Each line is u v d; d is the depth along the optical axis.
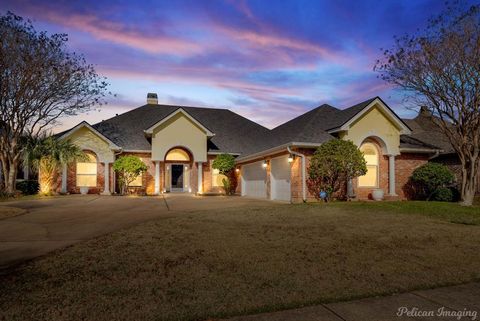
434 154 18.91
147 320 3.63
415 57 15.65
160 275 5.14
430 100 16.20
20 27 17.97
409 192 18.33
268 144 20.45
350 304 4.15
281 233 8.26
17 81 18.45
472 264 5.92
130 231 8.45
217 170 24.33
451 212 12.38
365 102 17.62
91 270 5.37
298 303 4.14
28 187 20.34
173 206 14.27
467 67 14.66
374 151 17.91
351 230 8.71
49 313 3.79
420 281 5.01
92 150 21.00
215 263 5.75
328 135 17.38
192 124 23.14
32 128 19.84
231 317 3.75
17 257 6.23
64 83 19.52
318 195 16.28
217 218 10.60
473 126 15.02
